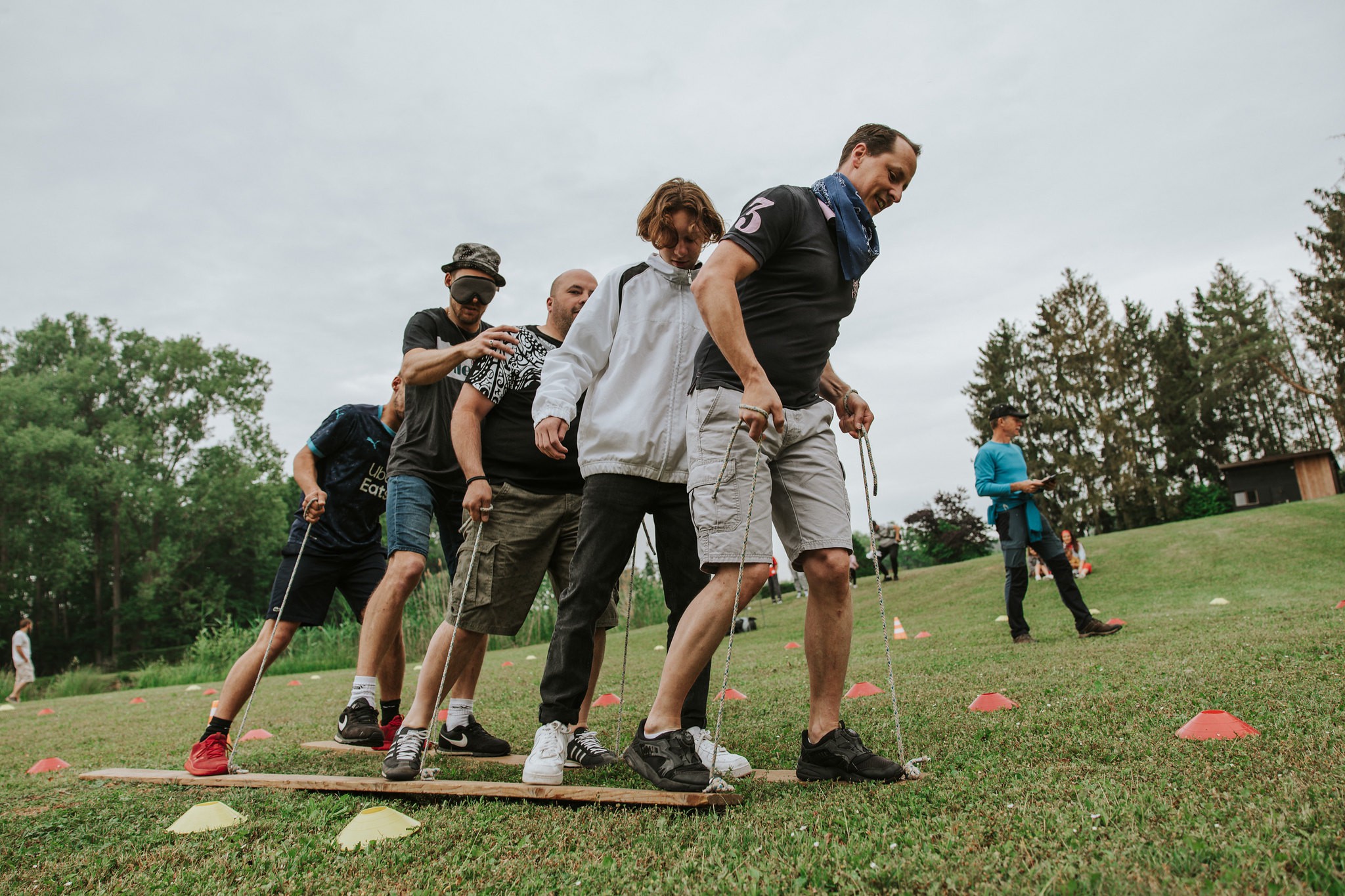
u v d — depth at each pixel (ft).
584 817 5.99
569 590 7.73
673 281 8.31
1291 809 4.50
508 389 9.61
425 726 8.52
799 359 7.13
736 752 8.68
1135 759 6.13
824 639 7.04
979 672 13.15
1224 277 167.12
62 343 148.15
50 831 7.01
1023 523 18.99
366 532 12.06
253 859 5.62
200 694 28.25
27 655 48.55
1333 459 102.42
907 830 4.87
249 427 150.71
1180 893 3.52
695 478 6.95
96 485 133.49
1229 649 12.02
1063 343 150.51
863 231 7.41
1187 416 148.05
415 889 4.70
